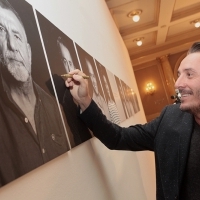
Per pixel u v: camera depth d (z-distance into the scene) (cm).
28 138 67
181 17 741
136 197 212
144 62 1075
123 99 290
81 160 108
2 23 68
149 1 602
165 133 119
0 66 63
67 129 97
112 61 310
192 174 106
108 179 142
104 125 126
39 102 79
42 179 73
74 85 116
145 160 379
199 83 99
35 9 95
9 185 58
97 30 244
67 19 144
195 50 108
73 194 90
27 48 80
